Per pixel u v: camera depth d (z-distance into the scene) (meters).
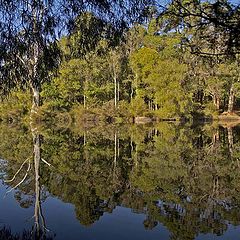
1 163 14.84
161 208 8.61
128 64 38.81
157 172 12.92
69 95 38.81
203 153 17.12
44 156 16.58
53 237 6.63
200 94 43.59
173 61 35.75
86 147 19.59
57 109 38.38
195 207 8.71
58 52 5.98
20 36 5.70
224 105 46.38
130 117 37.12
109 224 7.43
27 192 10.23
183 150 18.16
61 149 18.81
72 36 6.12
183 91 36.16
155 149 18.72
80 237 6.71
